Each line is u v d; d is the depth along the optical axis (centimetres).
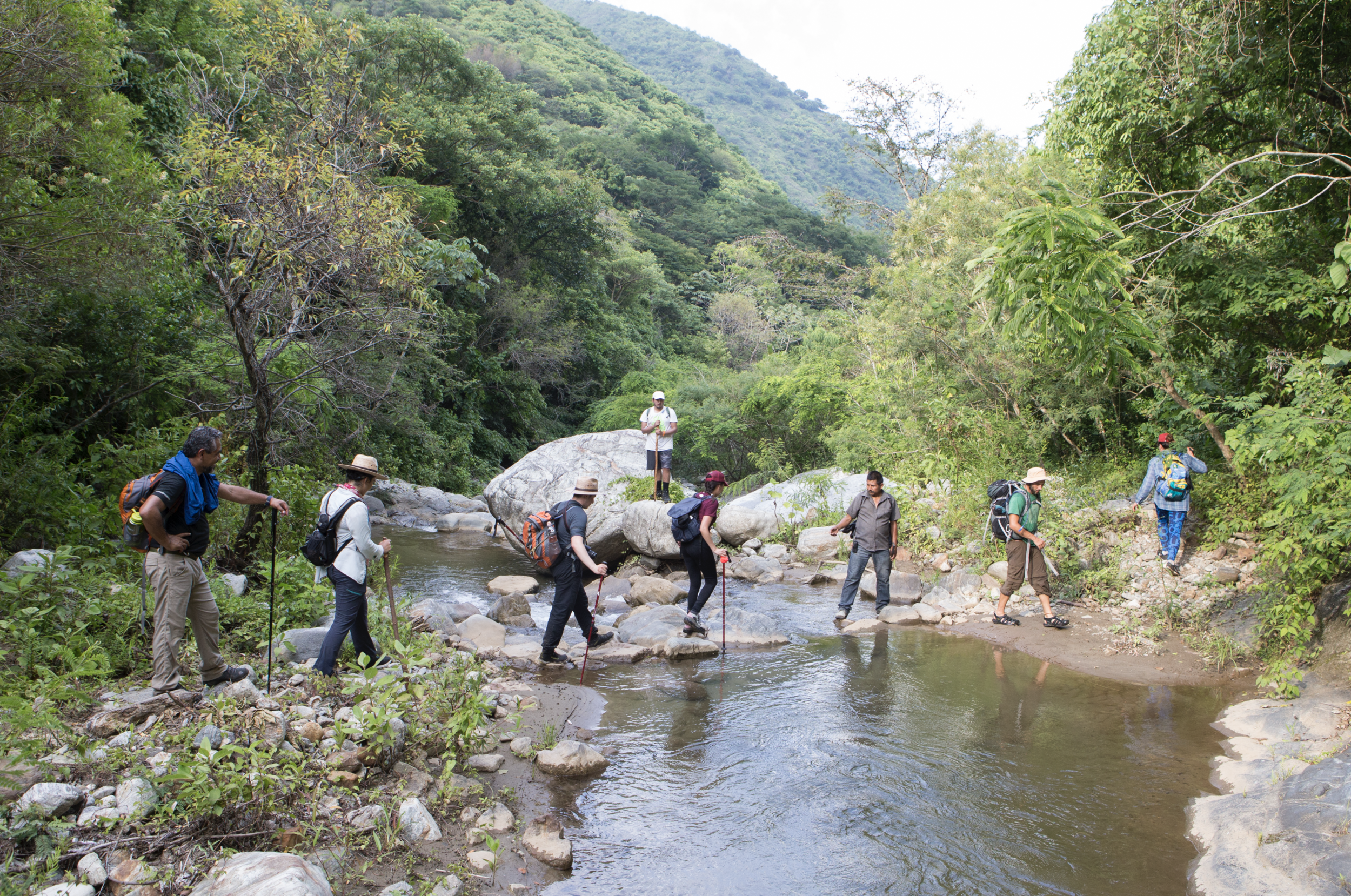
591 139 8062
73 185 800
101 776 382
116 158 817
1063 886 386
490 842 382
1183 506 937
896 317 1491
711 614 869
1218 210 1007
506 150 3312
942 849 419
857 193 16150
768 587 1059
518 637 783
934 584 1009
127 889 310
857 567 884
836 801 469
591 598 991
